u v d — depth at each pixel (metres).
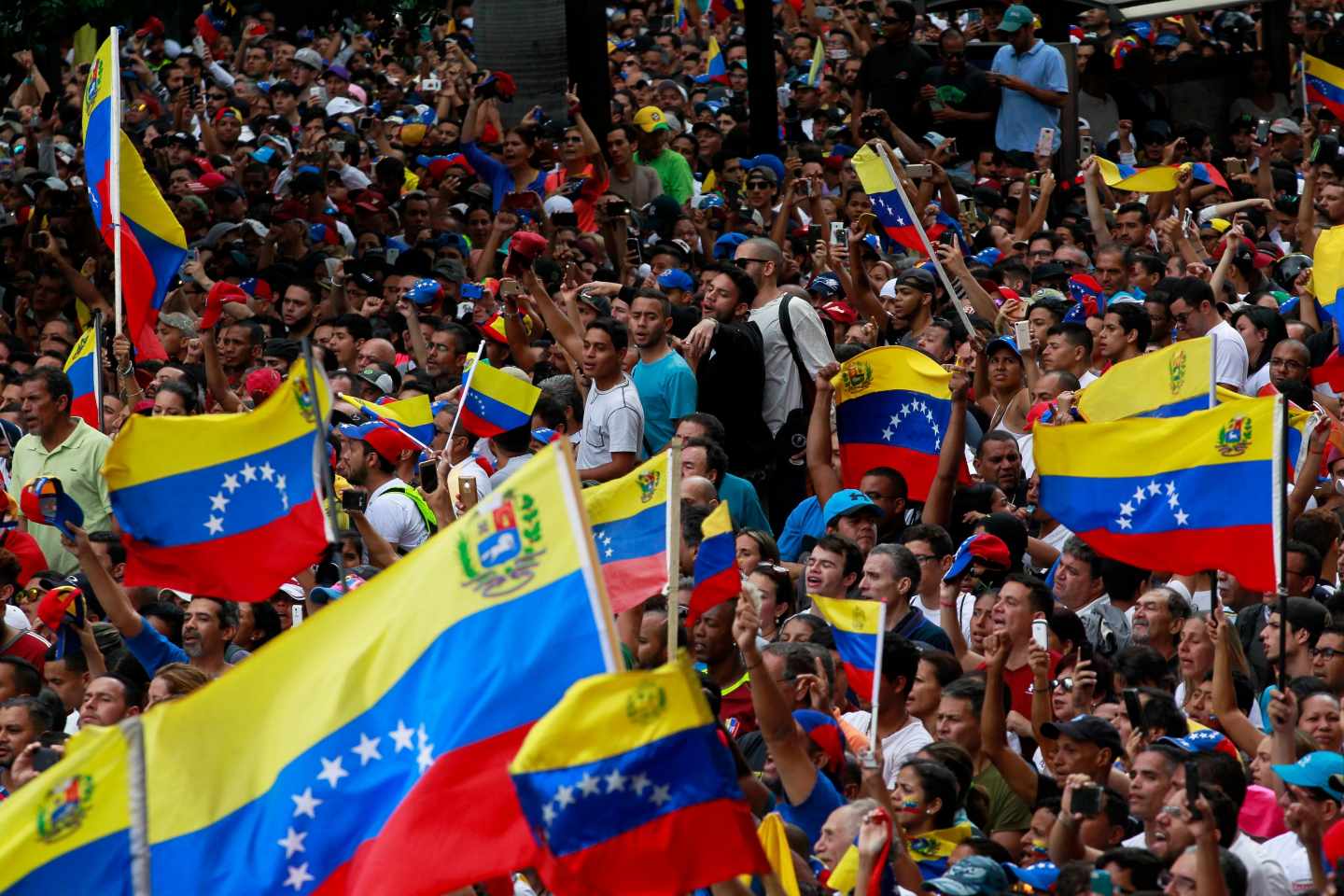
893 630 35.25
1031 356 46.81
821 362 44.88
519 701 22.23
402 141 78.69
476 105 70.56
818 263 61.34
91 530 43.12
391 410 45.28
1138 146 82.19
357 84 97.88
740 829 21.19
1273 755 30.25
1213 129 88.88
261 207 65.44
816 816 27.59
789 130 87.06
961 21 107.25
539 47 73.88
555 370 50.44
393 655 22.88
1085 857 27.58
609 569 32.22
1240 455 34.59
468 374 42.41
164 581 32.50
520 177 70.31
